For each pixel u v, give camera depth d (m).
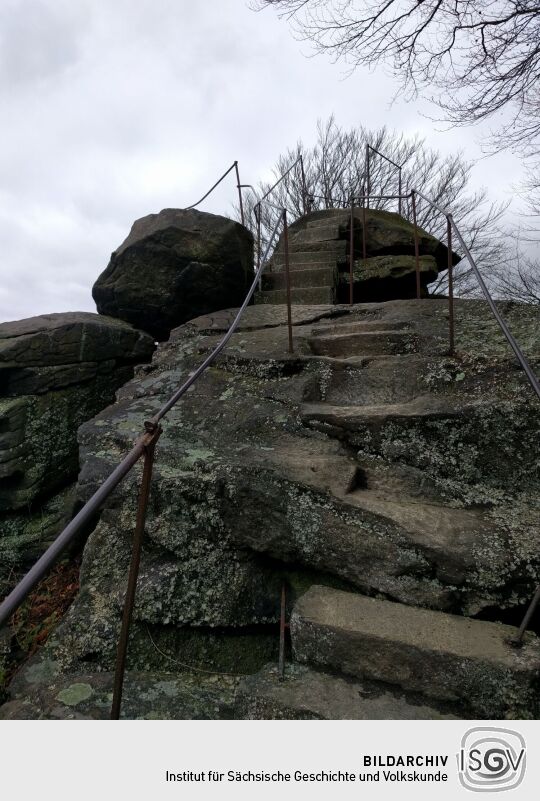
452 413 2.85
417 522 2.43
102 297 5.58
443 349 3.48
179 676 2.35
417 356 3.46
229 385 3.63
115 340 5.04
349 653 2.06
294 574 2.68
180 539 2.71
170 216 5.36
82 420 4.82
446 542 2.32
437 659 1.94
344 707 1.90
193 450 3.00
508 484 2.74
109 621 2.51
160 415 1.81
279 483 2.66
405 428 2.94
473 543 2.31
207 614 2.54
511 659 1.88
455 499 2.69
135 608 2.52
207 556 2.69
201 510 2.71
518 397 2.84
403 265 6.66
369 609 2.23
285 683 2.04
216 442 3.11
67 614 2.63
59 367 4.64
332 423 3.10
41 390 4.54
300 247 7.06
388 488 2.79
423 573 2.33
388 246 7.31
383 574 2.38
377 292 6.87
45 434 4.55
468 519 2.48
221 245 5.25
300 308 4.90
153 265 5.29
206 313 5.50
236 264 5.36
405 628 2.09
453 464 2.83
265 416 3.25
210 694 2.20
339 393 3.46
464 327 3.78
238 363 3.78
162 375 3.94
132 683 2.24
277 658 2.49
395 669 1.99
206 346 4.14
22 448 4.38
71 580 3.82
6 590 4.12
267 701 1.95
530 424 2.73
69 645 2.48
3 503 4.38
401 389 3.31
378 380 3.40
